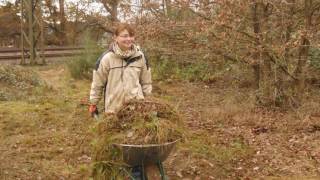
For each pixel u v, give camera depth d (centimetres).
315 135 754
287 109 909
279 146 712
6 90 1116
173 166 625
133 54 511
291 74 913
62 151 691
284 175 611
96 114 530
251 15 920
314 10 876
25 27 2250
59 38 3148
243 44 933
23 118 876
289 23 887
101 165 470
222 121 852
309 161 653
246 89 1069
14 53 2298
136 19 1145
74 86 1267
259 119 848
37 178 588
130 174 466
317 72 1012
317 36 865
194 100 1047
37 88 1176
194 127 813
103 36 1722
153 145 444
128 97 510
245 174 612
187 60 1184
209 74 1261
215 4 937
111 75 512
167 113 478
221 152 677
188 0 974
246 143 727
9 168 616
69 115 901
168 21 1054
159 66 1345
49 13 3117
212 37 970
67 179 589
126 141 447
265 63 933
